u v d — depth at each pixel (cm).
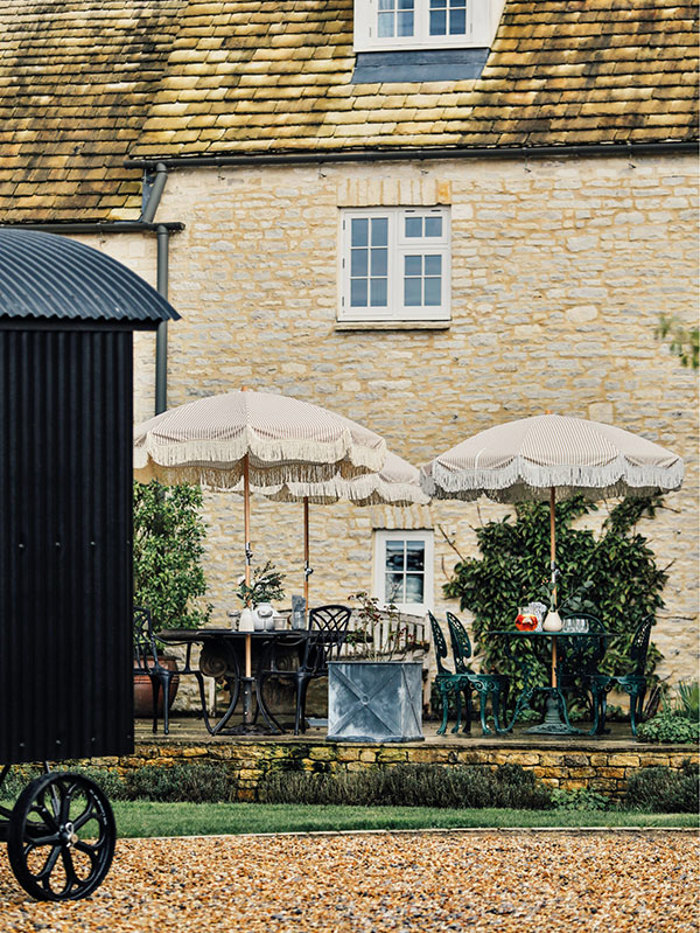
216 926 822
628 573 1791
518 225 1836
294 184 1886
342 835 1123
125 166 1912
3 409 868
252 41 2023
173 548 1789
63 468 884
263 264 1886
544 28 1942
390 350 1855
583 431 1462
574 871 986
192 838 1098
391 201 1862
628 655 1748
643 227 1812
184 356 1894
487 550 1825
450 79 1914
